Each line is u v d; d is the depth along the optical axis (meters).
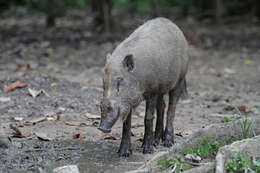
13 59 17.88
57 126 9.96
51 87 12.94
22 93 12.20
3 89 12.32
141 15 35.44
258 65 19.03
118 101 7.35
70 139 9.06
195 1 34.94
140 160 8.03
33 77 13.85
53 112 10.88
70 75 15.45
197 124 10.61
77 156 8.06
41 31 26.95
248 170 6.98
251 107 12.57
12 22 33.03
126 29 26.75
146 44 8.12
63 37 24.34
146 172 6.91
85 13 39.03
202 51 21.89
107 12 26.23
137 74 7.73
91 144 8.82
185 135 9.70
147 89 8.09
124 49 7.87
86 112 11.17
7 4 40.47
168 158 7.39
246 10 33.28
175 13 35.34
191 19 32.69
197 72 17.47
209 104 12.98
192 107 12.57
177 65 8.91
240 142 7.41
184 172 6.78
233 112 11.98
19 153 7.97
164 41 8.61
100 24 26.94
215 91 14.66
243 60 20.03
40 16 37.56
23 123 9.95
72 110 11.25
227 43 24.02
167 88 8.80
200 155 7.82
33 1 39.66
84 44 22.09
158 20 9.16
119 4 42.44
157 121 9.30
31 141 8.77
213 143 8.17
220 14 29.61
